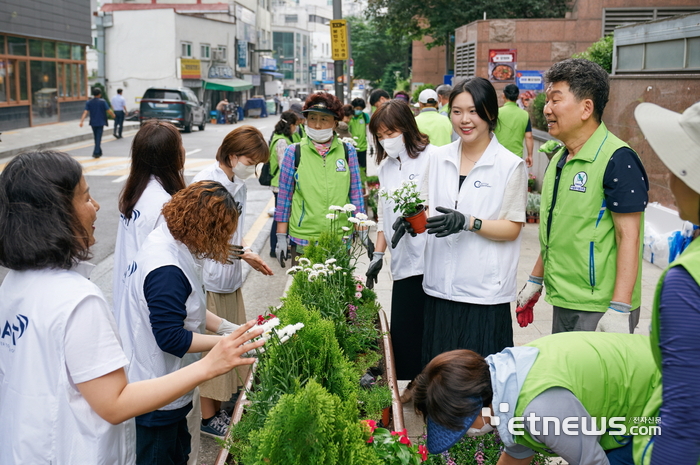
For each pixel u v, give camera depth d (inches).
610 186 120.1
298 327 102.6
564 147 134.1
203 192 108.2
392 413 130.6
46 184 77.1
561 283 129.8
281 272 307.0
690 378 61.7
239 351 85.3
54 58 1117.7
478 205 139.9
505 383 88.8
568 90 122.5
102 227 395.9
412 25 914.1
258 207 466.3
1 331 80.6
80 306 77.6
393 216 173.5
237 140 156.1
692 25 259.9
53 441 77.5
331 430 84.4
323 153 195.6
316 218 194.2
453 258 143.8
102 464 80.0
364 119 449.4
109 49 1601.9
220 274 161.3
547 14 784.3
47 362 76.8
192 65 1611.7
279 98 2549.2
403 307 172.7
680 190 65.9
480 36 614.9
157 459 116.7
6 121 967.0
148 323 110.6
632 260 119.4
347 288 161.9
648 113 70.9
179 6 1849.2
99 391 78.2
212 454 156.2
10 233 76.4
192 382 83.4
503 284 141.9
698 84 248.8
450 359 89.1
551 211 132.6
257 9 2384.4
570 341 91.2
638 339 92.4
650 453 69.4
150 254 108.8
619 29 335.3
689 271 62.1
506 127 322.0
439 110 346.0
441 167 147.1
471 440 124.5
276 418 84.0
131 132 1087.6
